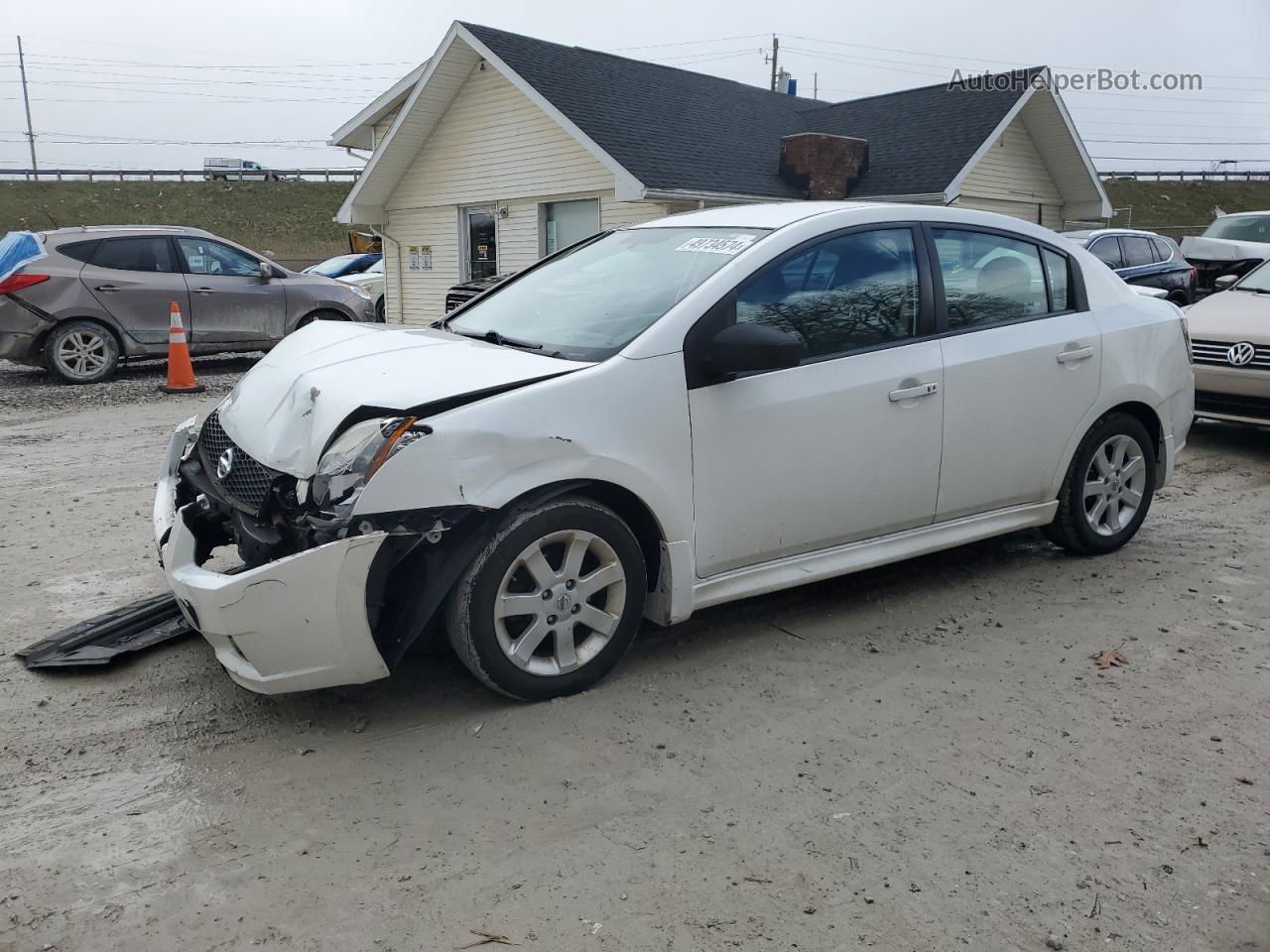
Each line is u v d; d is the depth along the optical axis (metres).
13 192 67.81
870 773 3.24
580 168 16.42
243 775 3.22
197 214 66.88
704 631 4.35
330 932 2.51
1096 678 3.92
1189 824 2.97
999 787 3.16
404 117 18.05
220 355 14.96
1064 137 18.62
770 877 2.72
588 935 2.50
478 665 3.49
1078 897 2.64
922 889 2.67
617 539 3.65
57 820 2.97
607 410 3.55
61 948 2.45
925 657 4.10
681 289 3.94
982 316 4.59
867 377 4.14
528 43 17.50
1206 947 2.46
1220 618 4.52
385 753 3.35
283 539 3.34
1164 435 5.36
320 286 13.34
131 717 3.58
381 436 3.22
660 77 19.06
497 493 3.33
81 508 6.20
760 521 3.96
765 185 16.41
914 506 4.39
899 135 18.42
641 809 3.04
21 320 11.38
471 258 18.95
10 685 3.81
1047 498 4.94
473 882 2.70
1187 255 17.66
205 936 2.49
